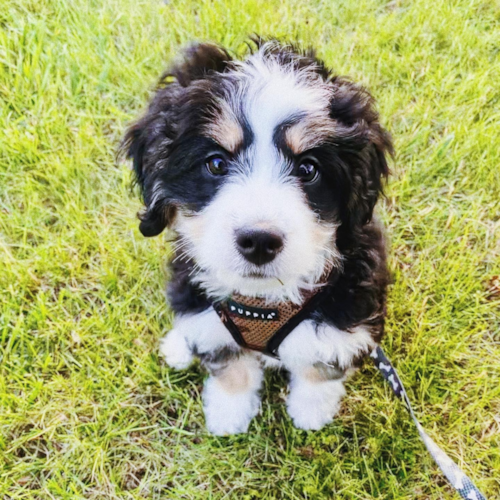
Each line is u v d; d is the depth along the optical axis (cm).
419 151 56
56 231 51
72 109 57
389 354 45
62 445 42
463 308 47
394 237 51
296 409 43
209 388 44
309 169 30
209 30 61
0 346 45
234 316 35
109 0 64
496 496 41
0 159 53
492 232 51
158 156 32
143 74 59
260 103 29
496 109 58
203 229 30
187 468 42
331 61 60
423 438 38
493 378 44
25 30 60
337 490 40
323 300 35
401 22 64
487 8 67
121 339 46
